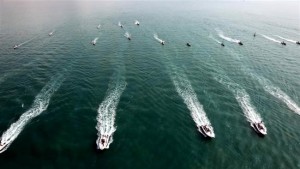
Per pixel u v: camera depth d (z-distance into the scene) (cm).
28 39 10800
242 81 7244
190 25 14200
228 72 7781
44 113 5594
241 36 11925
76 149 4644
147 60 8506
